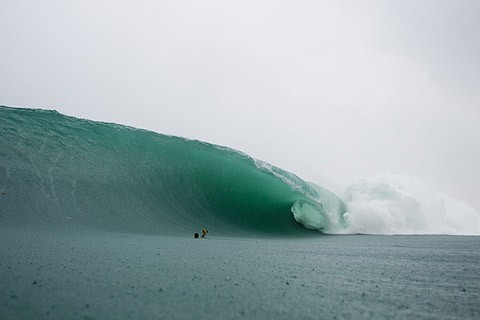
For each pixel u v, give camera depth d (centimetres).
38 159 1199
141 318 178
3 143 1200
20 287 237
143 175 1356
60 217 981
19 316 172
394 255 560
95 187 1193
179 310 196
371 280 316
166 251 533
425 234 1532
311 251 619
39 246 523
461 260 493
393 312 204
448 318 194
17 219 894
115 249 530
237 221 1359
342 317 191
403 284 299
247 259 465
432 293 263
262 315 191
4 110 1370
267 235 1265
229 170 1540
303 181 1656
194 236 961
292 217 1479
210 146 1612
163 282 277
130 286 257
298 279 312
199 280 291
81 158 1290
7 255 410
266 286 274
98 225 997
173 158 1487
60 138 1333
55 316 176
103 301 210
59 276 287
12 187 1039
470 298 247
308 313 197
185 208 1319
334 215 1605
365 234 1505
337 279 318
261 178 1566
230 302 218
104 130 1461
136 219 1123
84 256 431
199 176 1476
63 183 1145
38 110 1420
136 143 1475
